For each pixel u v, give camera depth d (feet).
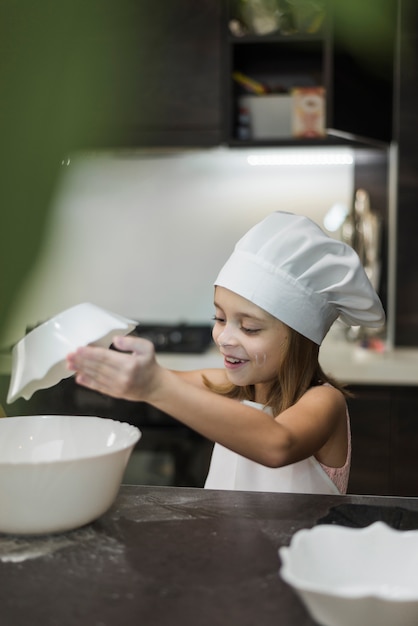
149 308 9.74
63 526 2.27
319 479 3.70
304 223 3.69
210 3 8.19
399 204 8.23
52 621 1.71
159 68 8.30
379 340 8.89
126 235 9.66
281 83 9.05
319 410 3.40
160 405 2.53
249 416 2.74
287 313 3.58
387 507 2.52
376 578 1.86
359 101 7.61
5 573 2.02
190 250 9.62
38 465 2.15
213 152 9.03
